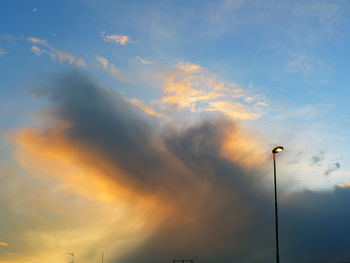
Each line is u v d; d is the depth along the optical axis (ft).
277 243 110.01
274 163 119.55
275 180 117.08
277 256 108.88
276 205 114.11
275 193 115.55
